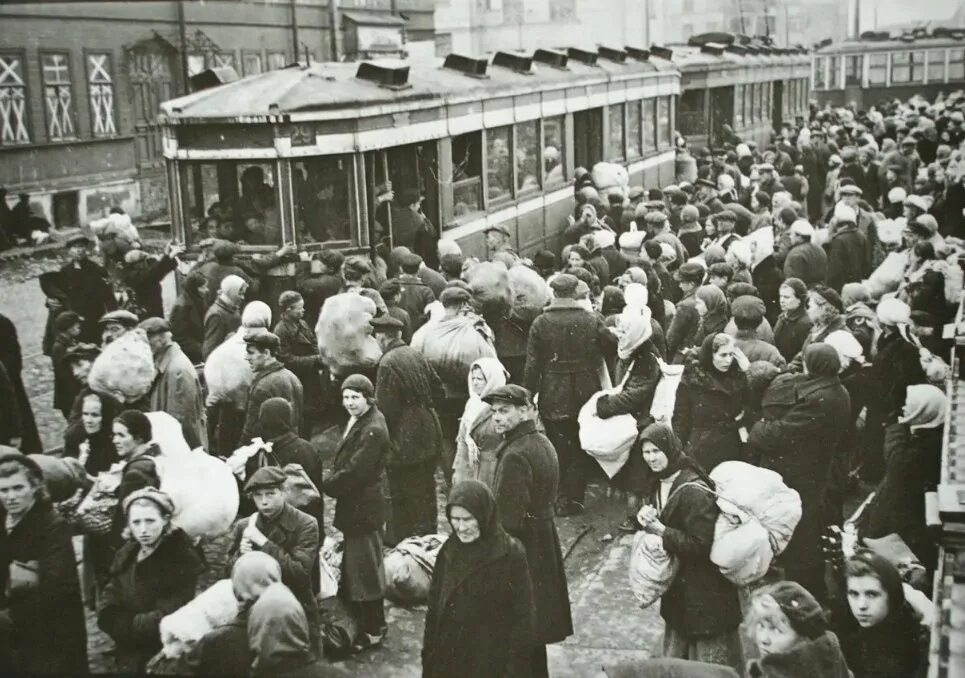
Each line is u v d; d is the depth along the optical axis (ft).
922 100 57.82
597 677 14.61
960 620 10.31
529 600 13.74
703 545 14.29
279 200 27.58
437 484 24.59
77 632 14.69
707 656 14.66
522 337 25.96
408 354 19.92
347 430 17.11
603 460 21.13
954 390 15.57
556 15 72.84
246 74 46.68
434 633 13.80
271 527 15.05
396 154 31.83
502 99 37.24
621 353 21.24
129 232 30.42
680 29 84.53
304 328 24.30
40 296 35.68
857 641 14.15
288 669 13.44
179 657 13.64
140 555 14.51
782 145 56.29
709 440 18.33
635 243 32.73
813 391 17.34
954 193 34.37
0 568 14.23
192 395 19.89
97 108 44.86
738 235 34.73
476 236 35.14
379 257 28.91
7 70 41.47
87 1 43.04
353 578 16.84
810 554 17.13
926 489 16.98
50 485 16.79
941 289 24.50
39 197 43.14
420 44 67.51
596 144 48.19
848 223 31.58
